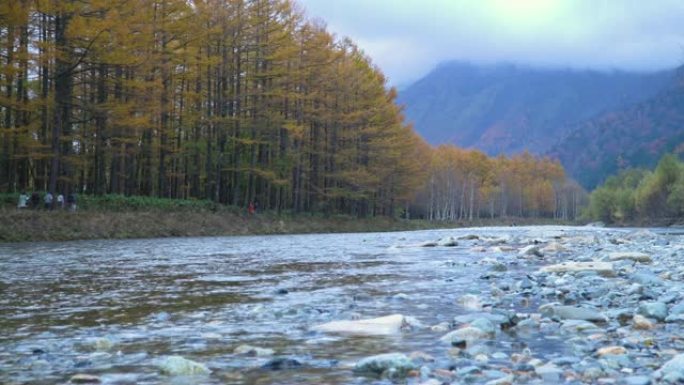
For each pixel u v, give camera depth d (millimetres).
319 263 13766
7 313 6844
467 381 3975
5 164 34031
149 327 6078
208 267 12562
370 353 4941
